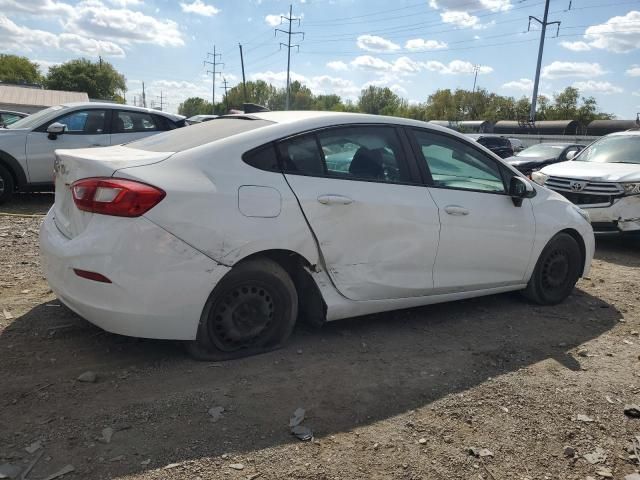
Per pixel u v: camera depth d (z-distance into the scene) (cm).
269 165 351
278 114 400
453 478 259
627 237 787
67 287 324
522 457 278
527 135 4291
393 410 312
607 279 626
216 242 323
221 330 348
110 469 246
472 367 372
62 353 352
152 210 308
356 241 376
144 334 318
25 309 421
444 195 422
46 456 251
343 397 321
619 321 482
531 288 503
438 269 422
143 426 279
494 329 446
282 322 369
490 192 456
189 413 293
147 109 1030
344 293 378
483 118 7994
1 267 530
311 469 256
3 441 260
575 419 315
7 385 311
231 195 330
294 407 307
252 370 344
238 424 286
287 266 378
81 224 327
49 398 300
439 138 437
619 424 313
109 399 302
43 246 349
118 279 305
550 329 454
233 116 412
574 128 4506
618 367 385
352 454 270
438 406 319
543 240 489
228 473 249
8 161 888
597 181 795
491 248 450
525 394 339
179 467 250
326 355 374
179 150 345
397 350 392
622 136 966
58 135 926
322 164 372
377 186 389
